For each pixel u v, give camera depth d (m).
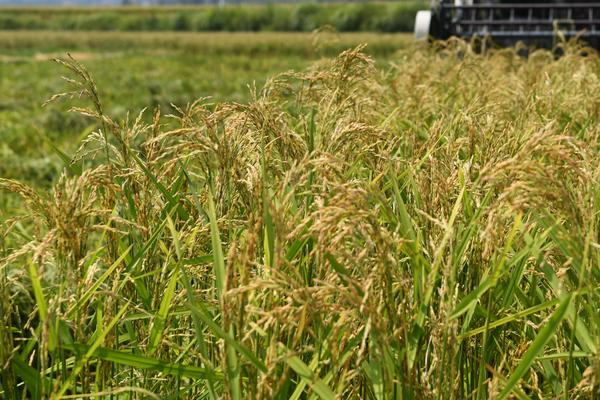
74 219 2.67
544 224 2.83
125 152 3.50
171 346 3.03
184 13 93.56
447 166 3.52
